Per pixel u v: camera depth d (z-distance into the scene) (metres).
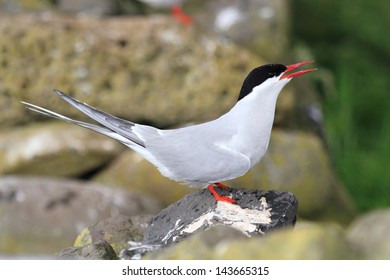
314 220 14.10
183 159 8.30
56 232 12.09
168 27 13.82
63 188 12.48
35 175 13.47
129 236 8.73
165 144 8.40
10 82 13.60
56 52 13.59
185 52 13.73
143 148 8.48
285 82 8.15
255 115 8.14
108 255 7.91
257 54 15.07
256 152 8.25
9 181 12.56
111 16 14.78
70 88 13.60
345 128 17.58
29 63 13.61
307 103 15.70
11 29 13.62
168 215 8.46
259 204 8.19
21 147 13.39
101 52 13.61
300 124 15.34
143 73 13.70
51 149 13.31
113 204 12.44
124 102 13.66
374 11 19.36
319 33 19.31
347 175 16.95
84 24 13.76
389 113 18.45
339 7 19.31
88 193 12.48
